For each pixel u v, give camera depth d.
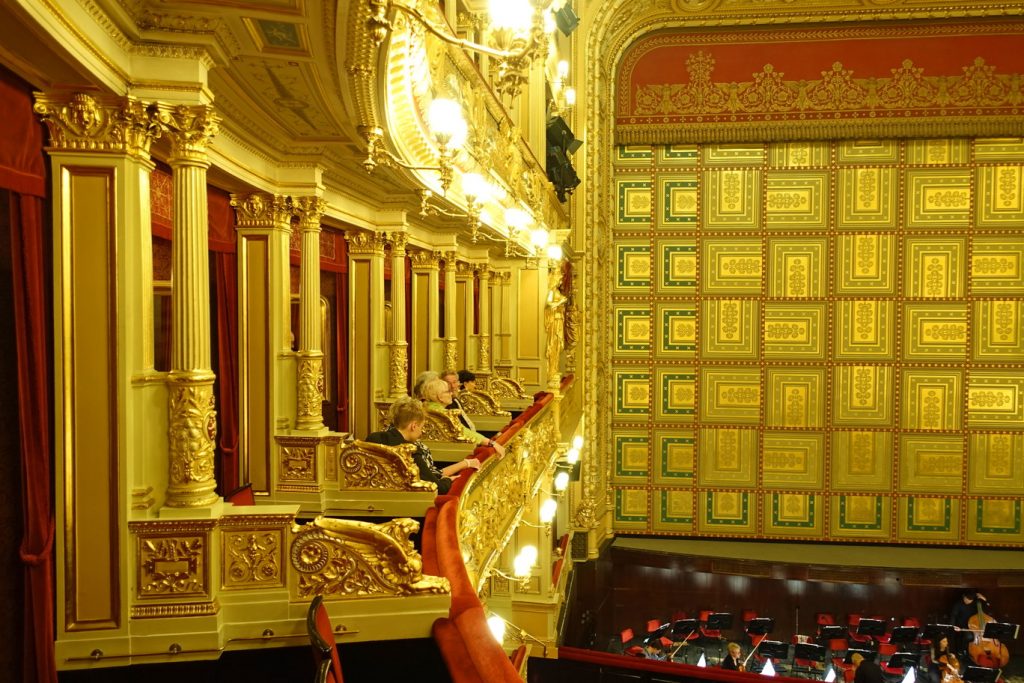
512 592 13.66
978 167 20.33
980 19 19.58
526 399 13.67
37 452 4.08
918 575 19.05
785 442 21.17
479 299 15.09
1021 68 19.66
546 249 14.23
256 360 6.82
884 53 20.05
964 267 20.44
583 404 18.78
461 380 11.22
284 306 6.83
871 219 20.69
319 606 3.67
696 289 21.41
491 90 8.33
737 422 21.33
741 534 21.36
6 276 3.94
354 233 9.29
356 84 4.68
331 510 6.59
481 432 11.70
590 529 19.11
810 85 20.33
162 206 5.95
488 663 3.62
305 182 6.79
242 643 4.36
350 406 9.43
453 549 5.16
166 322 6.21
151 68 4.23
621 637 19.36
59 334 4.18
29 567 4.04
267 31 4.29
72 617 4.21
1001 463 20.47
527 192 11.59
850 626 19.33
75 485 4.20
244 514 4.37
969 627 18.56
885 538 20.84
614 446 21.77
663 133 20.84
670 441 21.58
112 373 4.22
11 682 4.02
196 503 4.38
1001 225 20.30
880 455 20.84
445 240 11.65
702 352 21.42
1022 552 20.36
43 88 4.04
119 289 4.22
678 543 21.20
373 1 3.54
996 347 20.42
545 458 11.99
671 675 12.62
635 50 20.95
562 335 16.31
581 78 18.22
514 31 4.14
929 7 19.30
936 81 19.89
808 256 20.97
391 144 5.71
